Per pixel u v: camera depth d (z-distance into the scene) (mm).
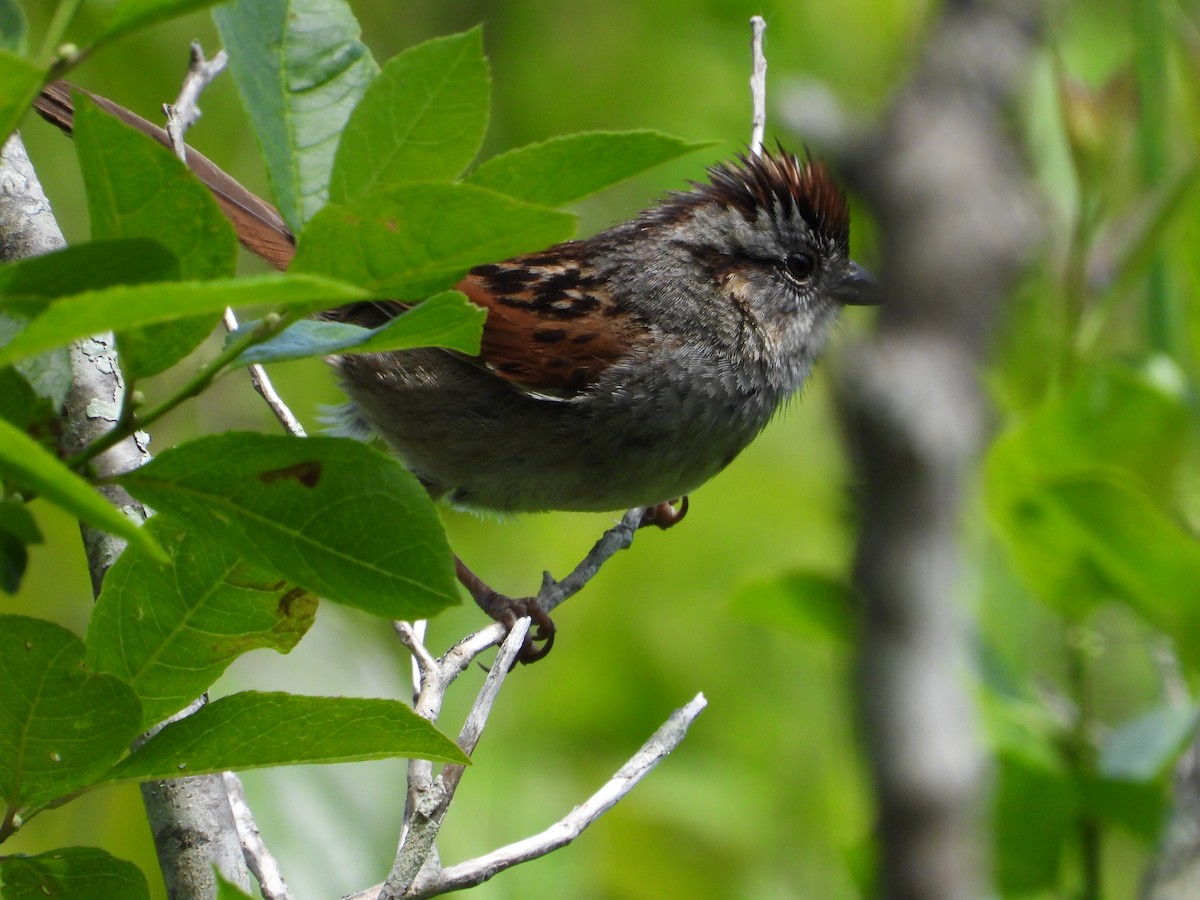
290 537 3299
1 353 2639
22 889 3992
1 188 4910
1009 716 7289
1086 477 6914
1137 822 7156
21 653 3531
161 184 3092
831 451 11688
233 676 9188
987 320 4215
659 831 10891
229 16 3525
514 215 3047
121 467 4730
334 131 3625
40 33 9359
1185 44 8211
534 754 10844
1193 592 7062
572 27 12406
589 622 11211
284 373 11016
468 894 9812
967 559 7207
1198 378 7723
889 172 4559
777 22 11820
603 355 8719
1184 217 7562
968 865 3197
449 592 3264
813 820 11047
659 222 9242
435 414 8781
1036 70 7727
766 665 11320
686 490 9297
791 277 9430
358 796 8523
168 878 4602
